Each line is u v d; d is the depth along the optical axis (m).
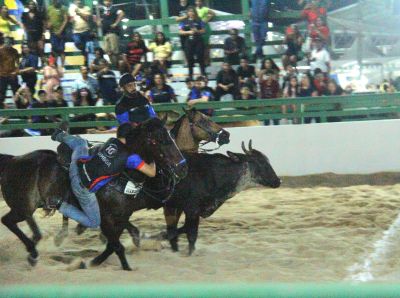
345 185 15.33
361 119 16.97
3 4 21.98
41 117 16.34
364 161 15.87
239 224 11.26
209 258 8.73
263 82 17.12
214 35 21.86
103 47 20.39
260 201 13.46
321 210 12.20
